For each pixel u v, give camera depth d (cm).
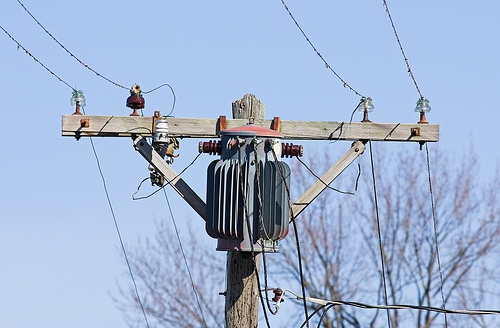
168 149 1969
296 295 1939
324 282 4462
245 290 1905
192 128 1955
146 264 4334
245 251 1808
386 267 4503
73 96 1948
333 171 1984
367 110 2014
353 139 2003
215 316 4344
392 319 4425
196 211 1917
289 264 4484
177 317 4294
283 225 1791
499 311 1889
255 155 1788
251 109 1992
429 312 4428
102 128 1933
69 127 1925
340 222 4544
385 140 2011
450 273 4466
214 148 1856
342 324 4409
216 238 1820
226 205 1783
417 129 2011
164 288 4325
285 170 1808
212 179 1811
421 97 2041
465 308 4381
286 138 1983
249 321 1898
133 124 1938
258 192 1723
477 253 4488
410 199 4594
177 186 1925
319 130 1989
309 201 1964
